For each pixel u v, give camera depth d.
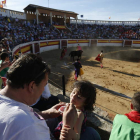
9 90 0.86
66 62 15.15
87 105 1.62
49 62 14.98
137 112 1.49
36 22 27.19
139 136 1.32
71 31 32.81
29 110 0.83
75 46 29.41
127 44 30.98
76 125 1.39
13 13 23.84
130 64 14.34
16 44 15.68
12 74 0.82
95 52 22.66
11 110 0.73
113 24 39.00
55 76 9.88
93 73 10.99
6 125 0.68
